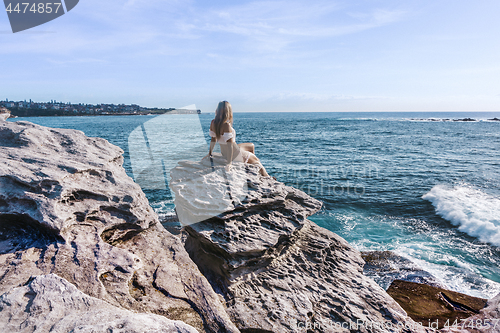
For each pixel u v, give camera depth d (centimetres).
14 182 282
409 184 1543
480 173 1822
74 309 186
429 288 562
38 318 172
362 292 404
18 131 362
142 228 329
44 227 266
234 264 371
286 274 414
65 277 227
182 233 563
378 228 1004
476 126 6781
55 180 289
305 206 480
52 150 363
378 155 2508
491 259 781
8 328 162
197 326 233
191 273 290
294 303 365
